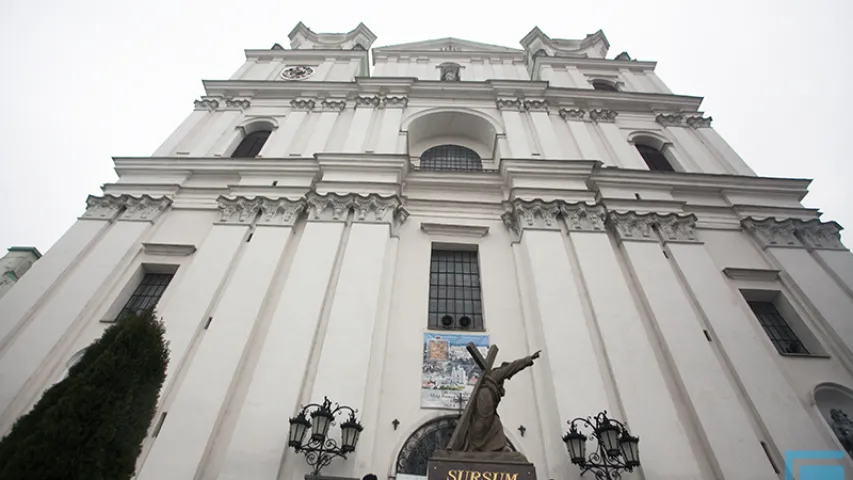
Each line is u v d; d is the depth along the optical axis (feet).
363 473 28.04
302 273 38.70
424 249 43.88
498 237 45.37
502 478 21.94
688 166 56.59
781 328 40.47
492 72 76.18
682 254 42.83
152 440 29.53
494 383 25.31
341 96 64.85
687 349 34.76
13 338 34.94
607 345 34.50
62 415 18.86
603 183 50.29
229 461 27.66
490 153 61.62
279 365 32.42
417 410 32.01
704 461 29.53
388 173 48.70
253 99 66.18
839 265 42.98
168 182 49.98
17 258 50.26
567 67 77.61
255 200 45.83
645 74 77.77
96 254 41.91
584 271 39.75
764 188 51.60
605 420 28.04
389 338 36.27
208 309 37.01
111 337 22.03
